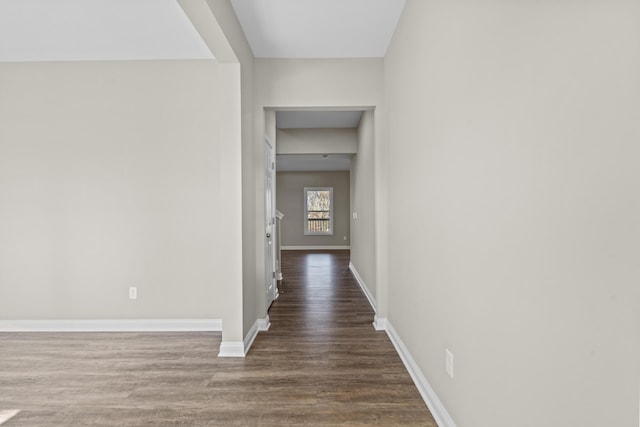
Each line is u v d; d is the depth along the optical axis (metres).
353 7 2.68
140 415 2.06
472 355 1.55
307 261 8.34
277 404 2.16
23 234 3.52
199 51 3.34
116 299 3.54
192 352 2.97
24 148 3.51
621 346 0.78
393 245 3.19
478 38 1.44
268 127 4.51
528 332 1.14
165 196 3.54
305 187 10.78
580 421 0.91
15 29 2.91
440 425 1.93
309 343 3.16
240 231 2.95
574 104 0.91
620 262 0.78
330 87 3.54
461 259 1.66
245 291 3.04
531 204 1.11
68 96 3.50
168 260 3.55
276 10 2.71
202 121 3.53
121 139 3.52
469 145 1.55
